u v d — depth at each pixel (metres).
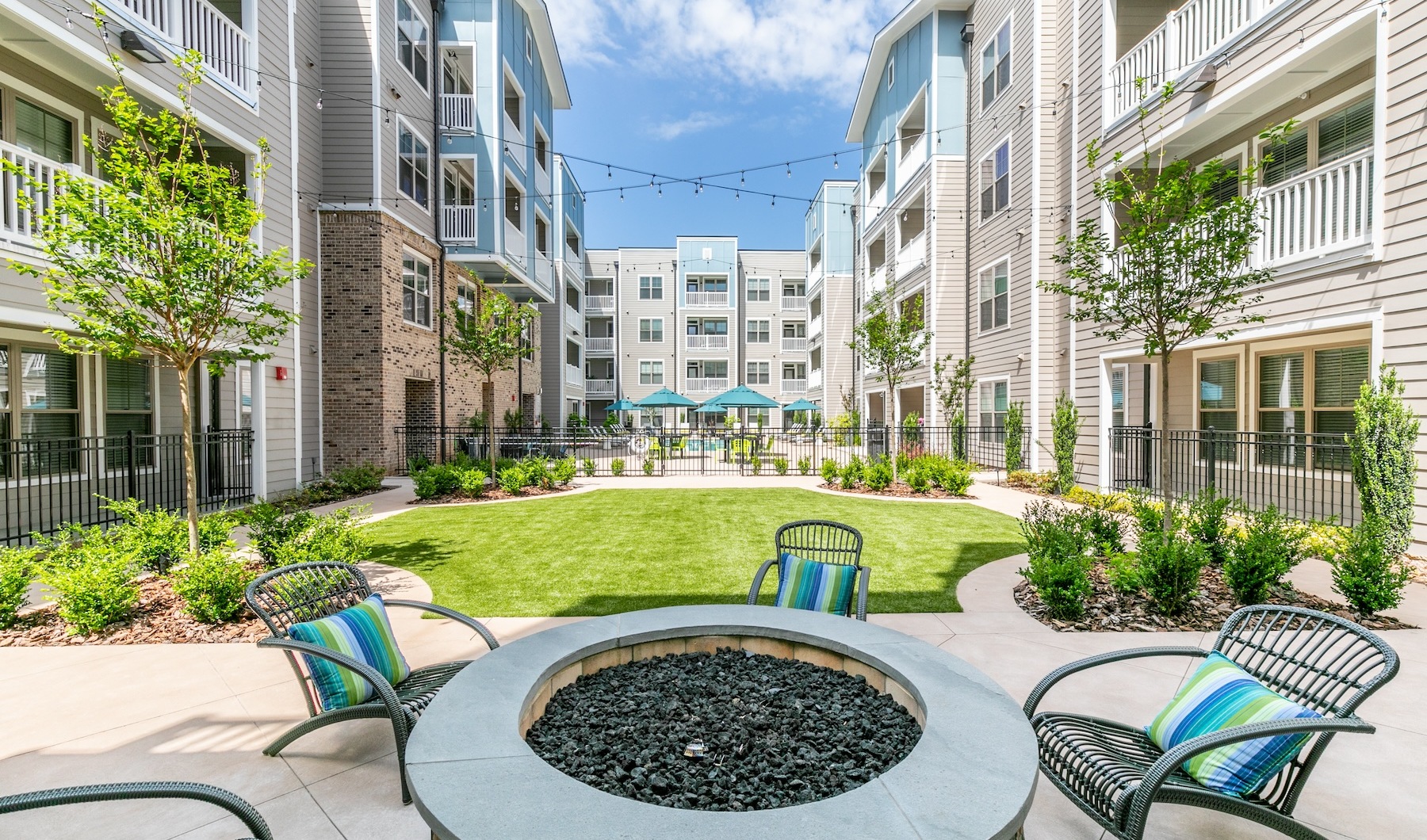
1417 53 6.48
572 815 1.67
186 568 4.95
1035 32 13.69
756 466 16.48
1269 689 2.54
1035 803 2.72
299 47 12.38
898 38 19.58
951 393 16.27
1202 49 9.30
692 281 39.09
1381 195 6.77
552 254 23.03
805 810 1.70
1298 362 9.16
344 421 13.30
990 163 15.91
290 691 3.76
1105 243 6.89
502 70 16.47
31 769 2.94
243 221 5.39
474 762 1.93
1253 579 5.00
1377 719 3.36
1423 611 4.97
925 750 2.01
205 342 5.77
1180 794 2.10
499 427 20.81
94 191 5.03
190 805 2.69
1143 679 3.90
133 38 7.95
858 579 4.32
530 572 6.38
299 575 3.68
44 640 4.54
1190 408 11.18
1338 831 2.48
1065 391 13.29
